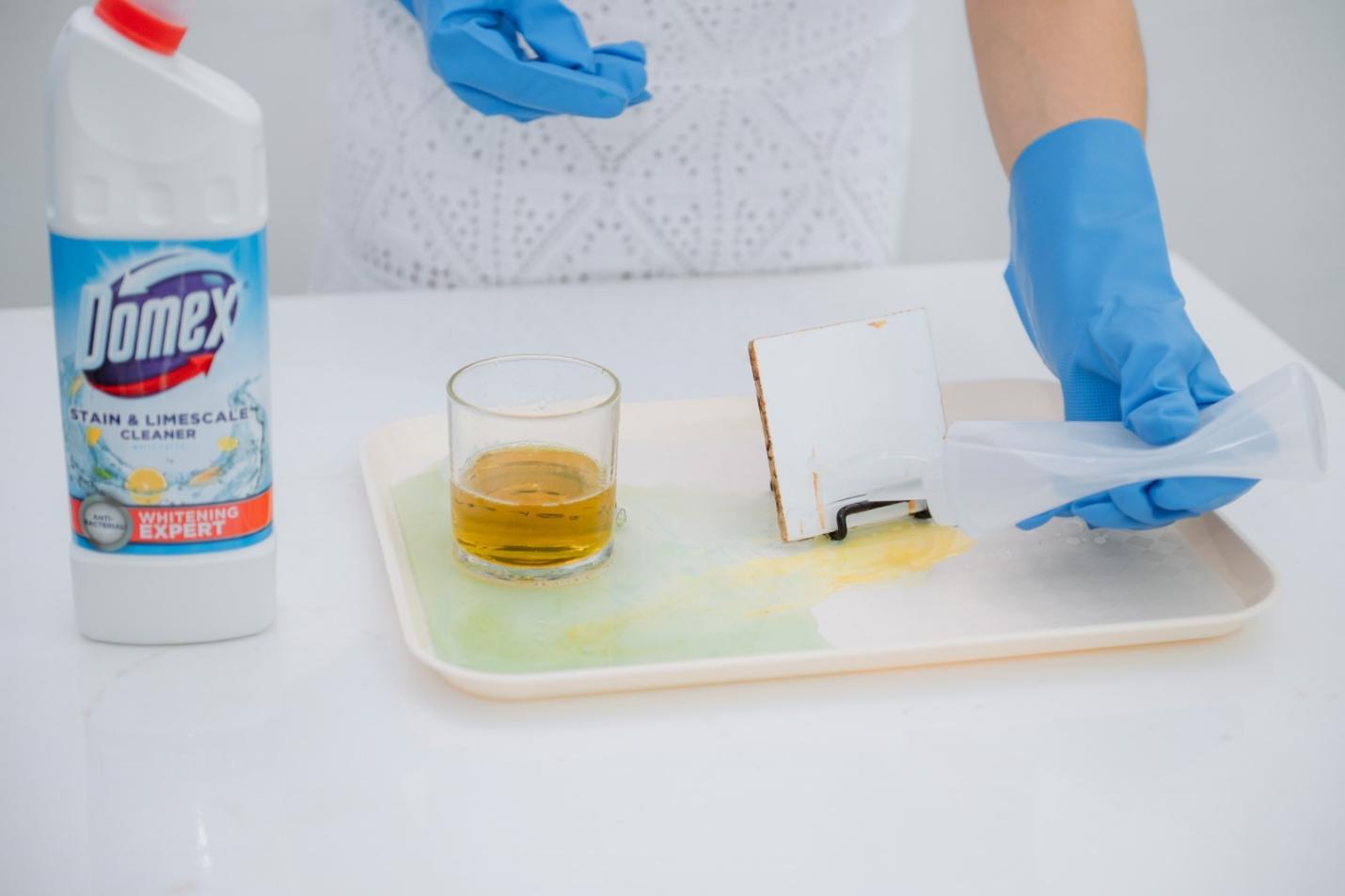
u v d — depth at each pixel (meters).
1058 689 0.63
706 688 0.62
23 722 0.58
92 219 0.55
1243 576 0.71
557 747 0.58
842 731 0.60
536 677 0.59
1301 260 2.18
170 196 0.55
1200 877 0.52
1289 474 0.65
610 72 0.94
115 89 0.54
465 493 0.69
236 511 0.62
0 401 0.88
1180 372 0.71
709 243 1.16
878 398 0.76
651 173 1.13
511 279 1.15
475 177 1.11
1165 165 2.14
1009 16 0.88
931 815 0.55
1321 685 0.64
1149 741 0.60
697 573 0.72
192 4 0.55
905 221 2.13
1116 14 0.88
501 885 0.50
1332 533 0.78
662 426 0.87
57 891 0.49
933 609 0.69
